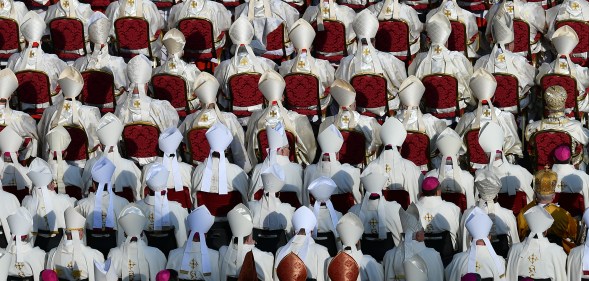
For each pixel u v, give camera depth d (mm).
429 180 57688
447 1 71125
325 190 57031
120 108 65562
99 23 68125
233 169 60625
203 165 60750
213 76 64812
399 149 61281
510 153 65875
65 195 59781
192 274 54000
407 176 60406
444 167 60562
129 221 53938
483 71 64875
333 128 60438
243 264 49688
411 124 64438
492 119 65062
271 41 71500
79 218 54812
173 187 60375
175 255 54562
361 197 61250
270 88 64625
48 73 68938
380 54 68375
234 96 67812
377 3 71562
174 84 67562
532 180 61625
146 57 66250
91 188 62469
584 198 61125
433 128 65438
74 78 65500
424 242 56938
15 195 62625
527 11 71562
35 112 68688
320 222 57438
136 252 54312
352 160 64375
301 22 67250
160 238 58219
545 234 54750
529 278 50594
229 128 65125
